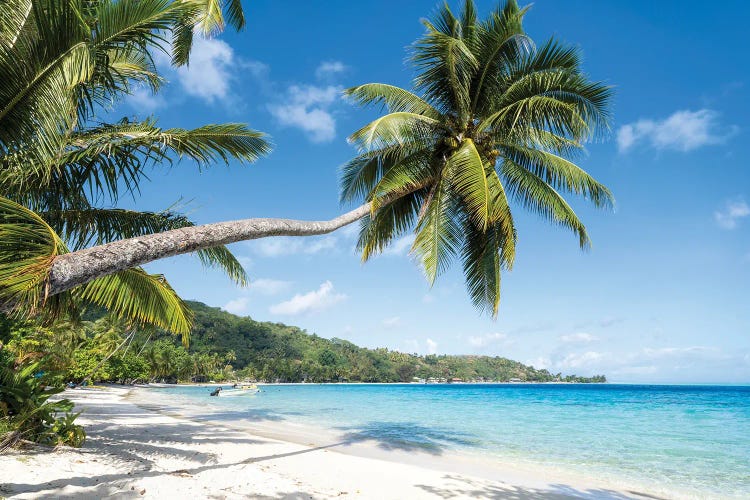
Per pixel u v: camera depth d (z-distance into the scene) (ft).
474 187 29.96
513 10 37.06
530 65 37.60
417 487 25.54
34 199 23.35
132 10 15.98
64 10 14.01
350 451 39.58
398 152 39.63
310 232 24.61
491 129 38.32
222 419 65.57
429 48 35.68
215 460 28.48
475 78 38.47
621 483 31.19
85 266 12.23
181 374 346.54
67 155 20.80
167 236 15.39
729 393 264.93
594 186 37.99
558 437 56.03
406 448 43.27
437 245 34.40
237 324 553.64
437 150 38.09
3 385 25.95
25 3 14.66
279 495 20.40
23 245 11.59
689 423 76.13
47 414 26.91
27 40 14.49
